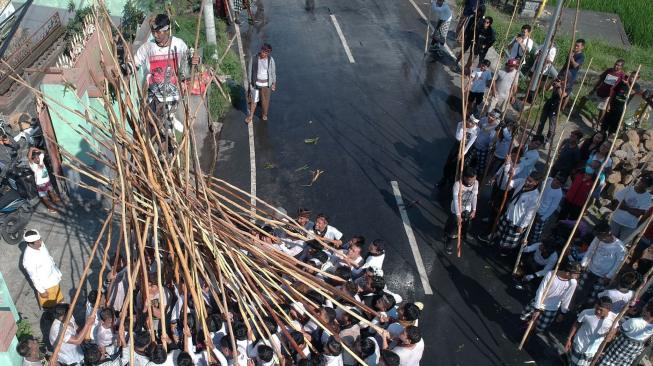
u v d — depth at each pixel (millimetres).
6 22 13930
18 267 9117
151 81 8664
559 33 18922
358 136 13117
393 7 19625
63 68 9570
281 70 15430
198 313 6273
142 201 6816
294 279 7277
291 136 12914
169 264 7148
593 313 7605
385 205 11164
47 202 10008
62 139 9867
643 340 7242
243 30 17266
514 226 9562
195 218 6586
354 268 8211
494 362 8344
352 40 17234
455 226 9953
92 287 8797
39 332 8102
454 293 9383
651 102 12734
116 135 6957
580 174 9898
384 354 6371
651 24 20781
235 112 13516
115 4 13875
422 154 12695
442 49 16953
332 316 6789
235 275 6508
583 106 14484
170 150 8188
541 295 7949
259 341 6629
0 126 10359
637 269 9195
